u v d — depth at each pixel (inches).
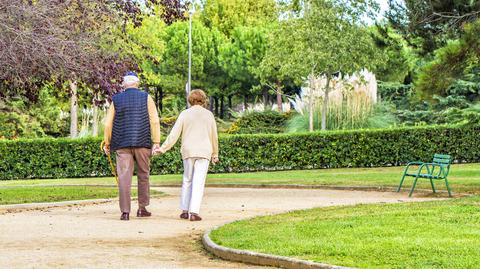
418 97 904.3
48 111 1831.9
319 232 425.1
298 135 1336.1
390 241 385.7
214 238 416.2
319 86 1576.0
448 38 866.1
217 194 800.3
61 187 890.7
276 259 349.4
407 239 391.2
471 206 526.6
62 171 1272.1
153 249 402.9
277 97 2506.2
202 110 546.6
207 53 2640.3
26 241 429.4
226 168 1321.4
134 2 796.0
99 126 1608.0
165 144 547.2
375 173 1128.2
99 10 746.2
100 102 800.9
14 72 705.0
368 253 355.3
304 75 1806.1
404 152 1344.7
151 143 551.8
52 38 683.4
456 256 344.2
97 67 724.7
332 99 1521.9
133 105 544.1
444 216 477.7
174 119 2130.9
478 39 828.0
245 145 1323.8
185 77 2655.0
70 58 698.2
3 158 1262.3
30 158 1267.2
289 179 1006.4
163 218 550.6
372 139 1339.8
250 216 565.9
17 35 669.9
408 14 837.2
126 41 803.4
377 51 1702.8
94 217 556.4
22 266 349.4
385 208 539.2
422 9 828.6
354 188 850.8
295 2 1894.7
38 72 713.0
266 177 1080.8
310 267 333.7
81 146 1274.6
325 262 335.9
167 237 448.8
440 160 757.9
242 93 2763.3
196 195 535.2
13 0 670.5
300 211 546.0
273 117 1908.2
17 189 829.8
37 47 676.7
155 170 1289.4
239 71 2605.8
